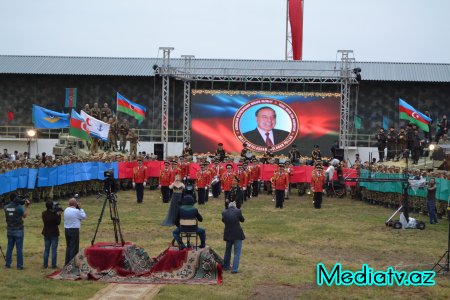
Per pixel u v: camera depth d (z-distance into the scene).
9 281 19.56
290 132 53.31
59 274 20.39
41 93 60.72
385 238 28.22
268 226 30.97
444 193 34.31
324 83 53.56
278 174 38.31
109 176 22.22
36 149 57.34
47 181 38.03
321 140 53.12
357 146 56.44
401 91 58.50
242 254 24.34
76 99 60.31
